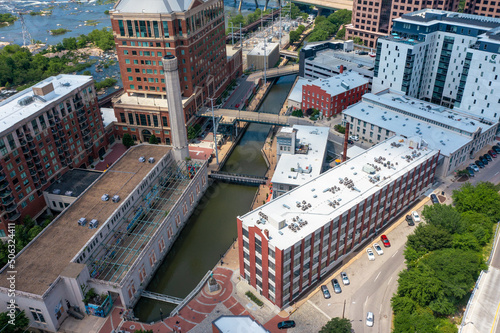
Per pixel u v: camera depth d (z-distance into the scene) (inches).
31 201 5772.6
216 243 5679.1
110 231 5036.9
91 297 4468.5
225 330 3730.3
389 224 5585.6
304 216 4461.1
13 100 6122.1
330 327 3905.0
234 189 6840.6
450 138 6599.4
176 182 6309.1
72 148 6658.5
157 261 5216.5
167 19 7165.4
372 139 7253.9
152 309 4653.1
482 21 7529.5
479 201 5359.3
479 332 3976.4
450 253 4525.1
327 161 7180.1
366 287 4670.3
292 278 4301.2
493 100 6978.4
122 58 7741.1
